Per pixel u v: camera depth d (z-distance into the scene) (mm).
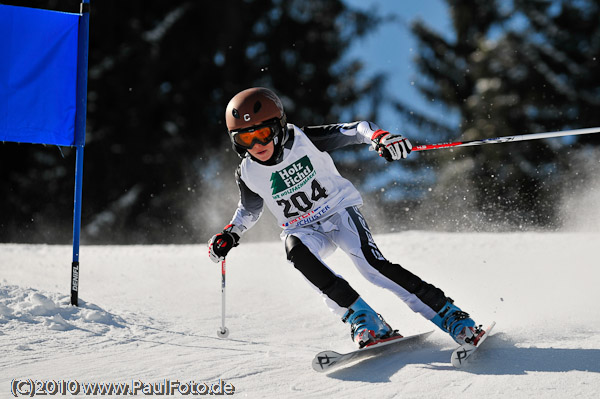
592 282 19000
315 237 12148
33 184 76438
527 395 8727
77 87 16656
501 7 88438
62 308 15141
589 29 84250
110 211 77062
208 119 84000
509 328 13234
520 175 76312
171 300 18453
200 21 83688
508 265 22781
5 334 13023
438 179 79562
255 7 86750
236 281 21797
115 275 22828
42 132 16406
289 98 86562
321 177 12195
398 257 25219
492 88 82312
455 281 20375
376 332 11328
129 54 81000
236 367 10695
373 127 11836
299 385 9672
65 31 16609
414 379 9711
